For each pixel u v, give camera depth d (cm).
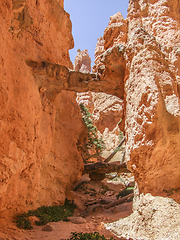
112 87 1057
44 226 646
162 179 708
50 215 794
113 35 2033
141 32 786
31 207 783
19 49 682
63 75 916
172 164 695
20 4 580
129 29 1016
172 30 992
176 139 662
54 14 1034
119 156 2127
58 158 1130
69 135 1285
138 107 709
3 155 538
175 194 662
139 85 718
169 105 673
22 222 620
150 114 653
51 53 1009
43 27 933
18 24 618
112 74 988
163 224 579
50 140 930
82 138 1512
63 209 942
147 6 1123
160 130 650
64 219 812
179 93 805
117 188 1592
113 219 855
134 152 726
